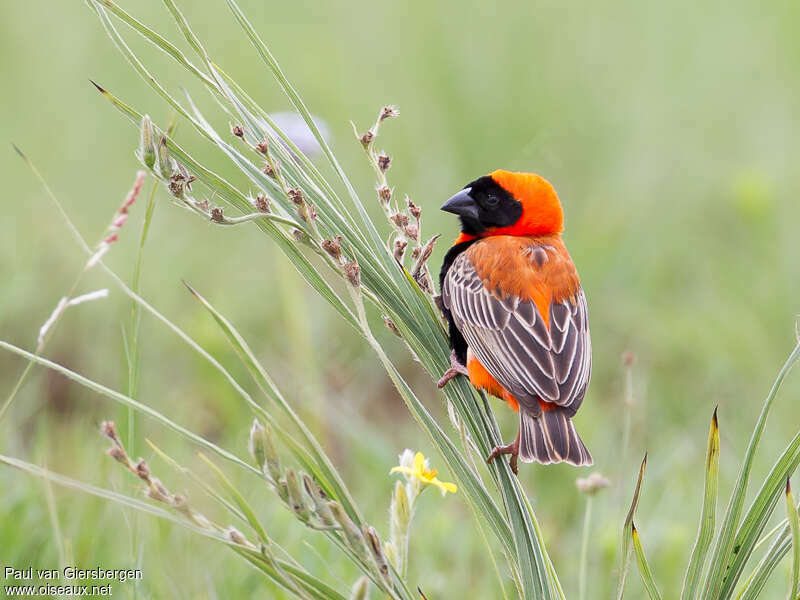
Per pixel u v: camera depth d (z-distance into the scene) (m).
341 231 6.41
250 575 8.22
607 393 13.20
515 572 6.32
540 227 8.60
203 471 10.48
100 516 8.45
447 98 17.14
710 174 17.11
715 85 19.33
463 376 6.65
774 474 5.89
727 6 20.78
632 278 14.54
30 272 13.07
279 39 18.47
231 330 5.28
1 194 15.01
